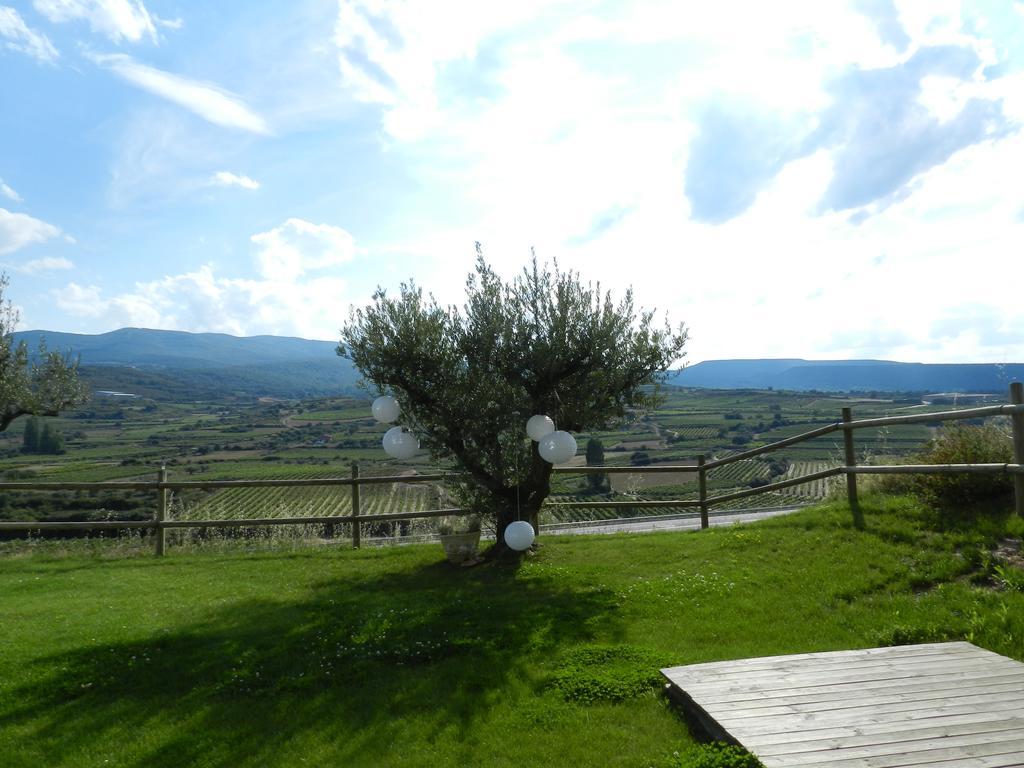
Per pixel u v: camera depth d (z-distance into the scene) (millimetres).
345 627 7223
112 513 14453
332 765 4680
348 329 10336
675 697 5055
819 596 7164
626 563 9703
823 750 3850
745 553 9062
